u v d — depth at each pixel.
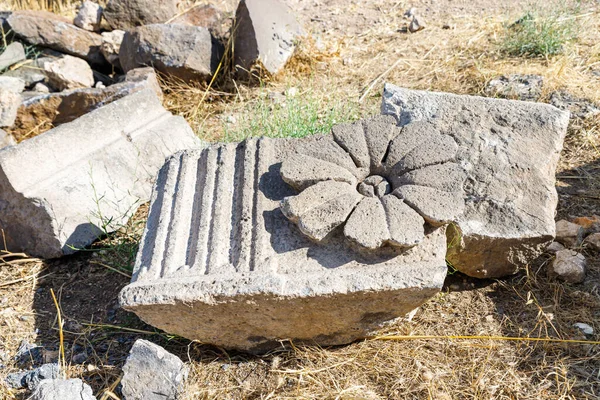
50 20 5.47
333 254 2.45
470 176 2.85
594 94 4.28
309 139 2.85
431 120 2.99
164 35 5.00
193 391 2.54
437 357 2.64
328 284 2.35
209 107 4.89
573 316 2.76
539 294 2.89
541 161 2.87
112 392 2.54
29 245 3.41
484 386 2.48
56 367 2.69
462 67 4.88
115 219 3.45
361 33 5.67
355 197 2.53
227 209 2.68
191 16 5.50
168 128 3.95
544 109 2.99
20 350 2.88
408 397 2.47
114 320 3.02
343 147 2.74
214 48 5.07
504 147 2.91
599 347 2.60
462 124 3.00
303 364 2.63
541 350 2.62
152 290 2.43
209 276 2.44
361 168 2.69
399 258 2.42
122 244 3.38
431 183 2.53
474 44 5.16
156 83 4.81
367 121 2.81
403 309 2.47
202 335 2.62
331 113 4.13
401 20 5.82
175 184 2.87
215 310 2.44
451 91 4.59
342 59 5.27
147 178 3.73
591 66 4.65
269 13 5.11
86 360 2.80
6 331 2.99
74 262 3.39
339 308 2.44
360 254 2.44
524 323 2.75
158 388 2.47
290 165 2.64
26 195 3.23
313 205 2.49
